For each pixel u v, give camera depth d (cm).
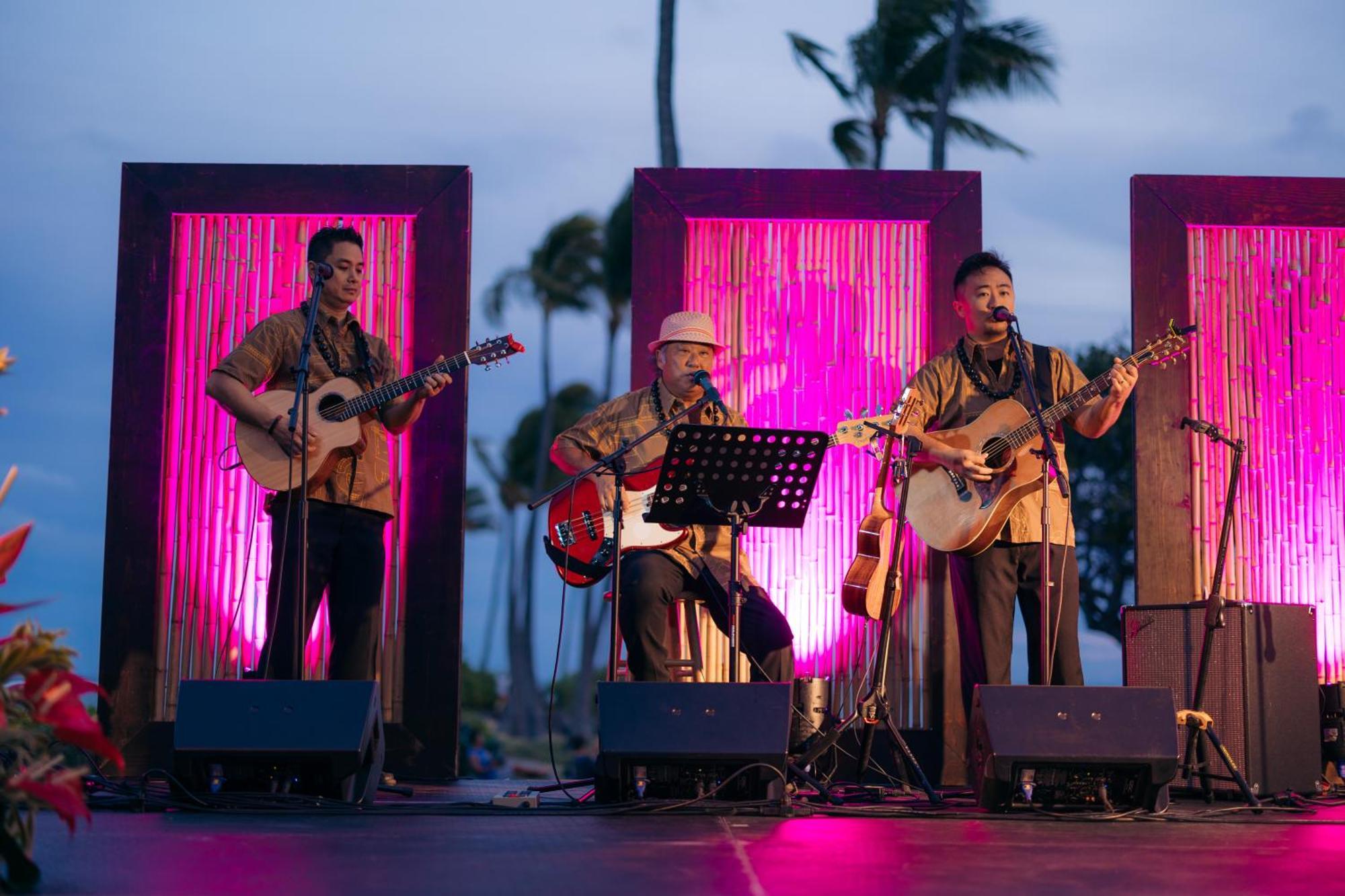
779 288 631
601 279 3675
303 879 300
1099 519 1575
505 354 541
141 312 616
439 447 607
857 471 626
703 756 423
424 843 356
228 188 623
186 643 609
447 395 610
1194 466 618
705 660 613
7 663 270
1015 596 551
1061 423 563
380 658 599
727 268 630
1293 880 311
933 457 541
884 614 486
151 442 610
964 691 560
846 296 630
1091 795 445
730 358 627
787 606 622
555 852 341
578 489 547
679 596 537
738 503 471
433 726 596
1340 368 628
